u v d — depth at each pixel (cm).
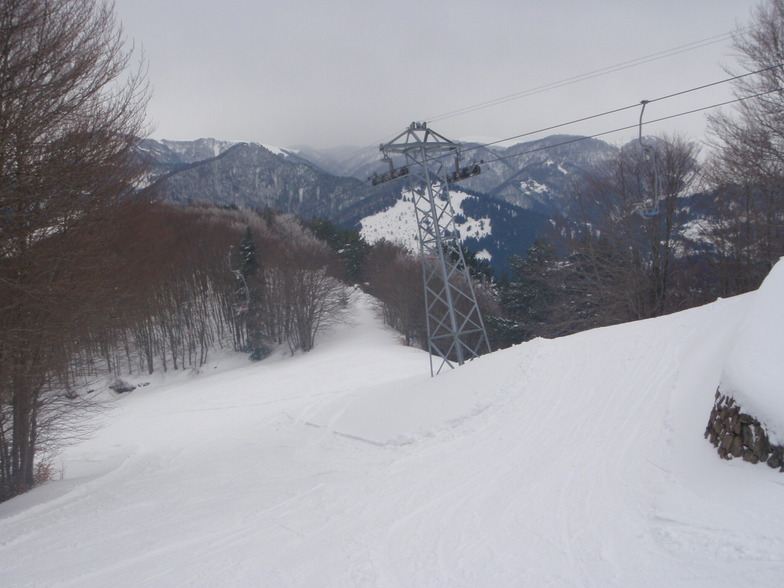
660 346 1416
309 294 6144
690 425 931
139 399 4397
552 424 1209
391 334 6325
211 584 694
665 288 3516
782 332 870
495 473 1003
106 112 1573
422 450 1315
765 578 508
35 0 1299
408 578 633
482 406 1453
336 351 5606
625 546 627
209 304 6594
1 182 1237
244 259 6050
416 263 6325
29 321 1450
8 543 1044
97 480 1673
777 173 2642
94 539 1003
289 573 697
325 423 2022
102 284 1659
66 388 1809
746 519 609
